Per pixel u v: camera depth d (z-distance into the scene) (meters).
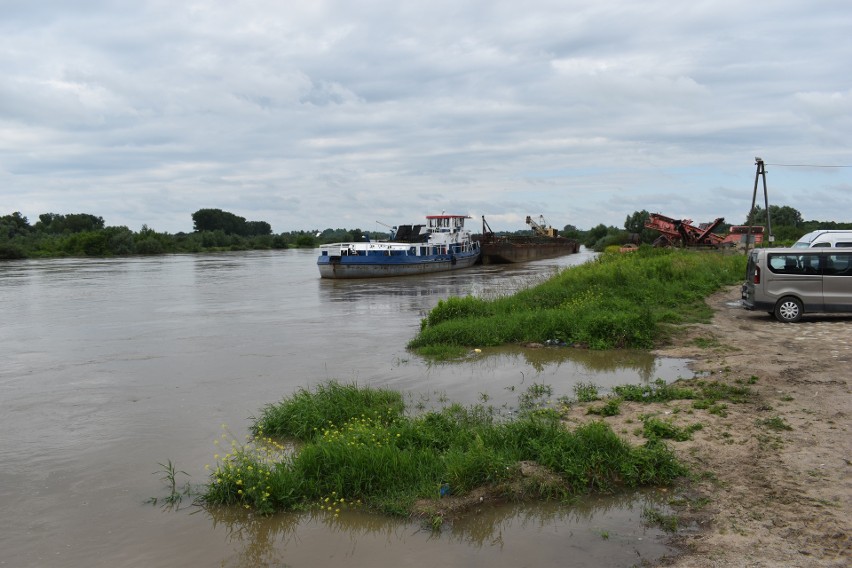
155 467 6.97
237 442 7.71
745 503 5.32
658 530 5.04
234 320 19.59
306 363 12.50
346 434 7.01
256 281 36.72
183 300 26.09
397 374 11.10
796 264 13.88
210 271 46.62
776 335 12.54
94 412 9.29
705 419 7.50
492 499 5.68
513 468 6.01
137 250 84.56
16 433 8.34
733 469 6.00
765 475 5.80
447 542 5.05
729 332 13.12
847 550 4.48
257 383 10.88
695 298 17.94
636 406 8.34
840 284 13.65
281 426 8.00
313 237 118.31
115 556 5.06
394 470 6.07
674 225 44.88
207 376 11.55
